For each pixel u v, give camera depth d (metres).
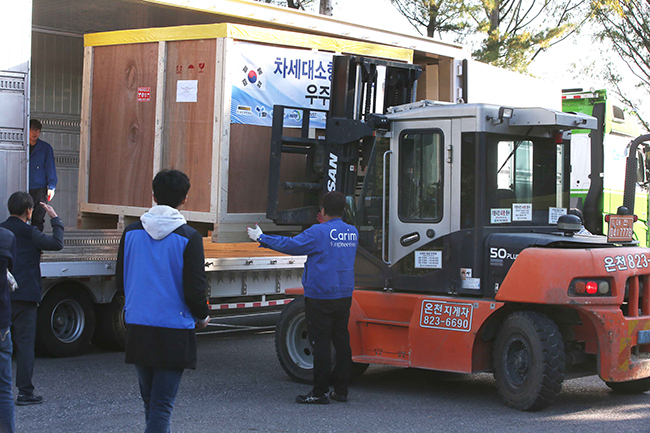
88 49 8.81
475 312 5.73
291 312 6.62
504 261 5.76
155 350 3.81
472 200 5.90
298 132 8.05
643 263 5.79
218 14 7.87
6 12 6.53
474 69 10.59
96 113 8.80
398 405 5.80
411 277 6.22
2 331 4.37
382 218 6.39
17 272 5.51
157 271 3.87
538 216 6.29
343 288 5.77
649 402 6.00
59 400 5.78
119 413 5.40
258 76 7.74
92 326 7.83
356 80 7.16
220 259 8.01
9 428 4.40
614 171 12.37
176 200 4.07
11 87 6.57
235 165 7.61
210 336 9.34
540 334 5.48
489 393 6.29
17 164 6.61
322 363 5.75
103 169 8.73
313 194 7.54
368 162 6.51
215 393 6.14
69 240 7.95
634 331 5.59
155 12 8.46
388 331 6.34
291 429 5.05
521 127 6.09
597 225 12.11
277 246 5.69
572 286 5.43
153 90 8.14
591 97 12.29
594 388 6.57
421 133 6.15
